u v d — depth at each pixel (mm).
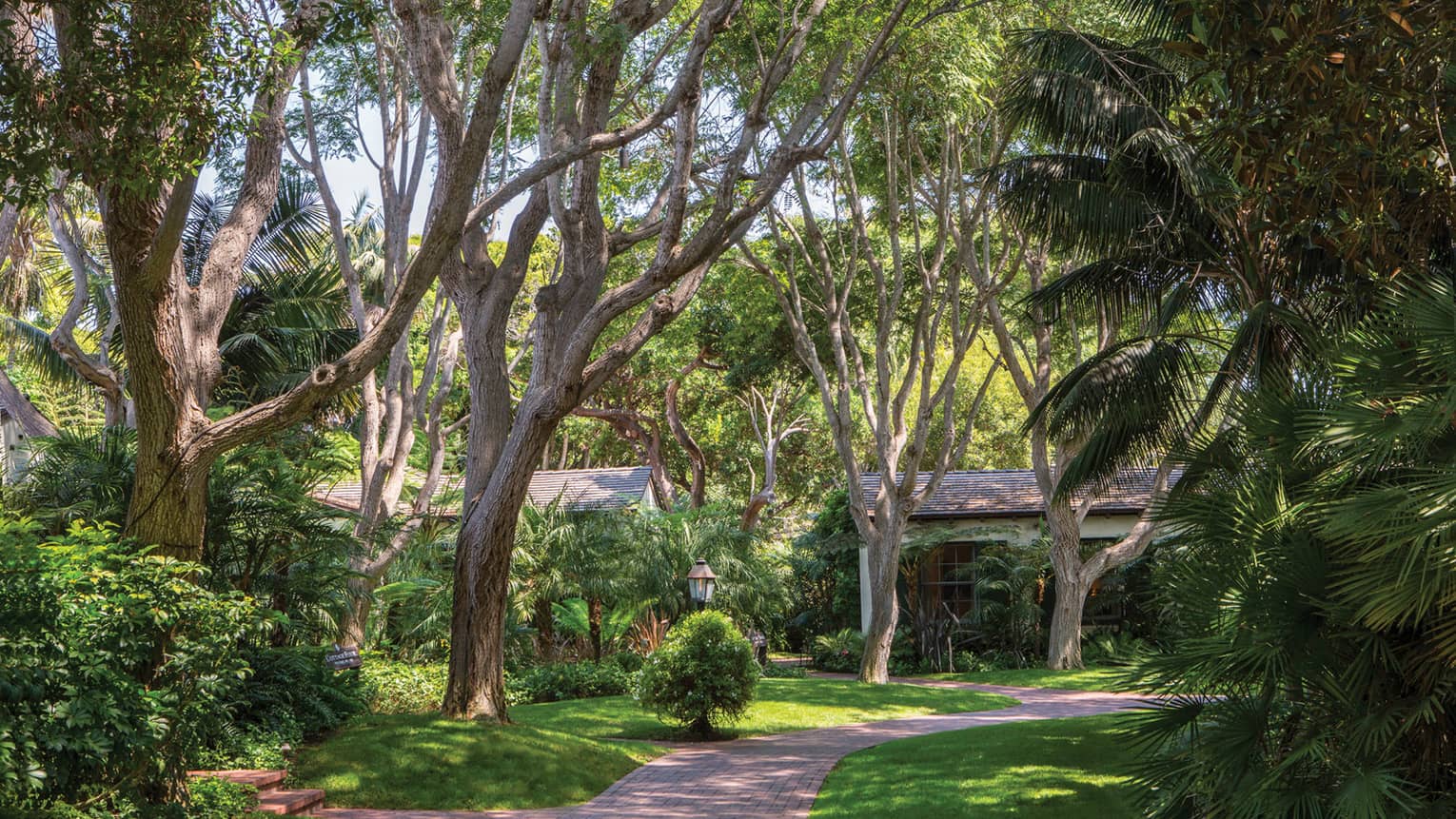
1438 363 5852
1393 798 5375
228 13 7105
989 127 19469
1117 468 13672
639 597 21500
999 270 20234
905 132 19234
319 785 10109
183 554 8242
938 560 27594
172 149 6918
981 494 27766
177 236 7523
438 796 10148
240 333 18484
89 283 18781
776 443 34906
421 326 29219
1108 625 26281
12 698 6090
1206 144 6852
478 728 11797
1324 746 5844
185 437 8180
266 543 11703
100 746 6391
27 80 6523
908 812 9258
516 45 7777
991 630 25953
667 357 33406
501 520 12602
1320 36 5984
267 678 11250
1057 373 26438
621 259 21672
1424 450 5789
